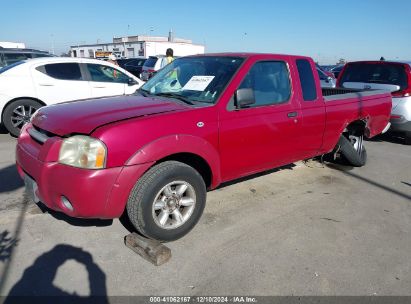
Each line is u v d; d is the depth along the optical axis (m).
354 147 5.67
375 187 4.95
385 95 5.91
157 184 2.96
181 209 3.31
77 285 2.65
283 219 3.83
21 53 11.96
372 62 7.83
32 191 3.10
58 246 3.12
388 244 3.43
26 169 3.07
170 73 4.27
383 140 8.18
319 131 4.61
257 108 3.77
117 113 3.08
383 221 3.91
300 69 4.35
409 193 4.79
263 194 4.47
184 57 4.50
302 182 4.98
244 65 3.72
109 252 3.06
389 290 2.76
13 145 6.29
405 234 3.64
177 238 3.28
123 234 3.35
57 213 3.68
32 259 2.92
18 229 3.35
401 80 7.28
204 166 3.54
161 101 3.54
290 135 4.19
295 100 4.21
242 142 3.64
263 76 3.91
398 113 7.27
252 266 2.96
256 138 3.77
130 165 2.80
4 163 5.20
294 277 2.85
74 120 2.97
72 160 2.76
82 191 2.69
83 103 3.56
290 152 4.32
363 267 3.03
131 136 2.82
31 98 6.92
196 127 3.21
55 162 2.80
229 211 3.95
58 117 3.12
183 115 3.17
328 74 14.12
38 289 2.59
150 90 4.17
